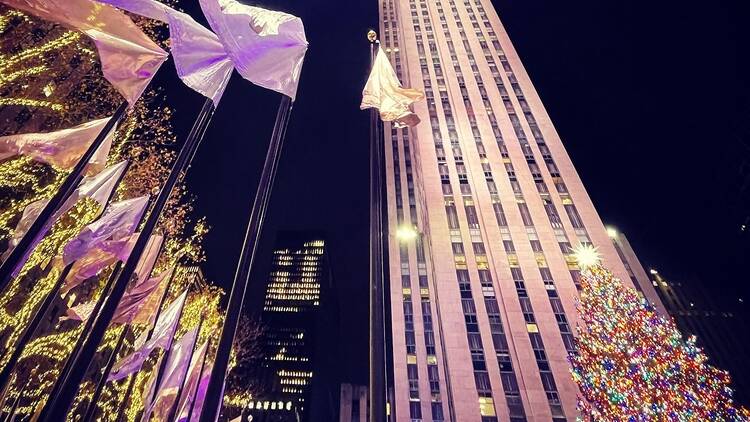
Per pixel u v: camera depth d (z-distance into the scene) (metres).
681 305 102.25
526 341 47.97
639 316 37.56
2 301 16.75
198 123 8.56
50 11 5.73
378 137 9.24
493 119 69.00
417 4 87.81
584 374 37.88
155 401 13.12
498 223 58.12
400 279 56.81
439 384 48.16
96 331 5.71
